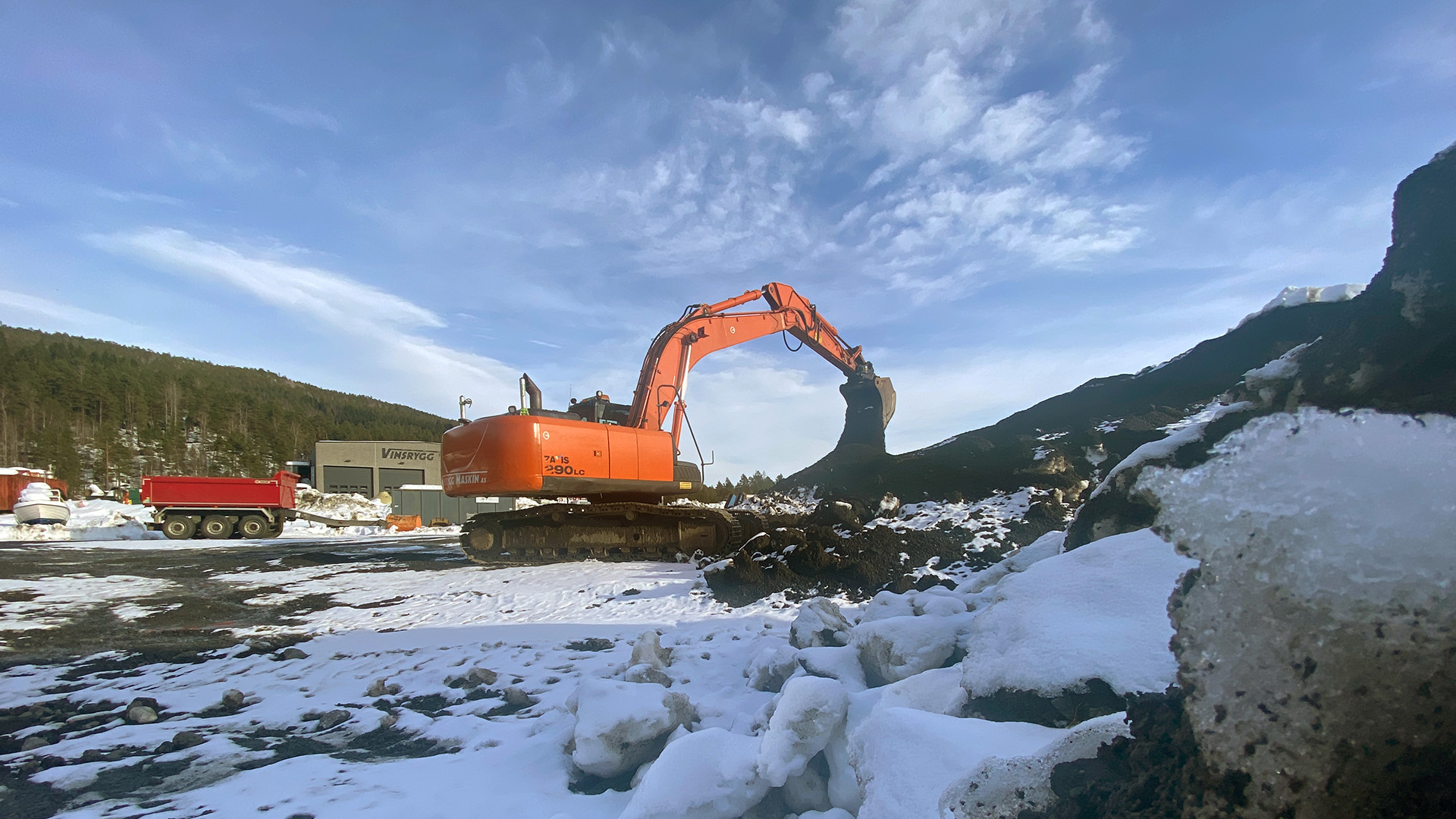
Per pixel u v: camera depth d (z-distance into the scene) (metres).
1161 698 1.86
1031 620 2.89
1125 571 2.97
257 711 4.87
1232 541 1.40
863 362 17.47
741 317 15.61
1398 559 1.22
